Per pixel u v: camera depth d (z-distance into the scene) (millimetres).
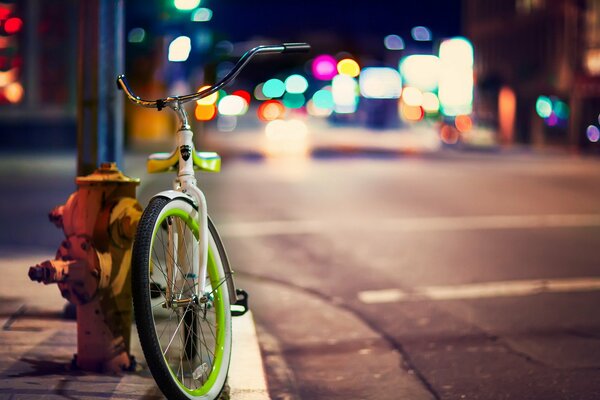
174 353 6211
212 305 5258
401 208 17859
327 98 103000
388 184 23328
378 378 6789
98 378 5746
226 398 5633
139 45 25641
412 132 70062
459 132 53125
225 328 5266
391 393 6391
